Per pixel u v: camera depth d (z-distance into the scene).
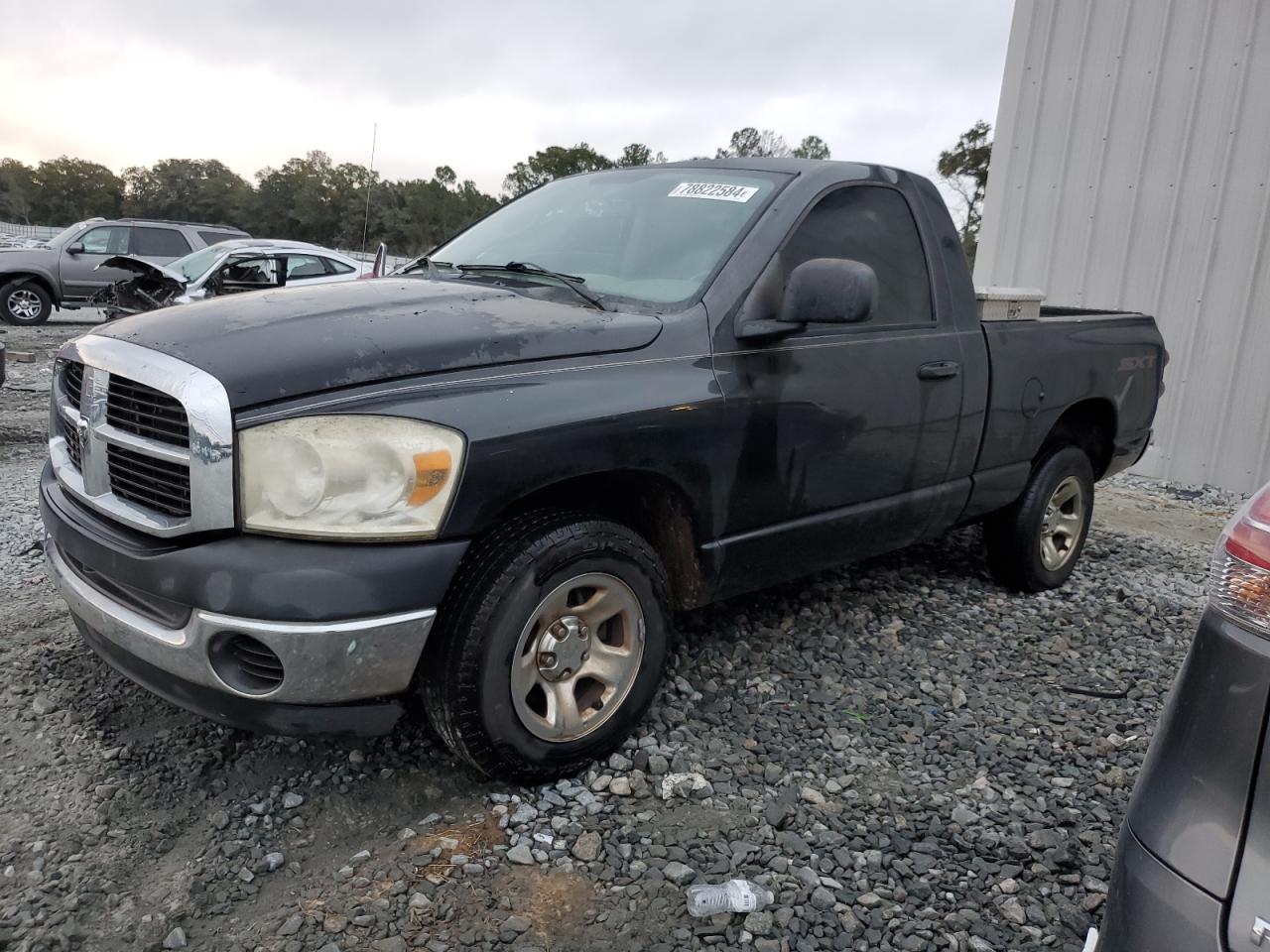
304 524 2.39
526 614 2.65
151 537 2.57
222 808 2.73
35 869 2.46
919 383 3.78
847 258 3.63
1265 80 7.51
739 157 3.96
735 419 3.13
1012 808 2.91
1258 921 1.44
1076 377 4.60
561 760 2.84
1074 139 8.66
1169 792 1.59
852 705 3.50
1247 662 1.53
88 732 3.08
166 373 2.47
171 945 2.22
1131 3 8.18
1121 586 5.09
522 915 2.35
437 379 2.58
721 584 3.31
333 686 2.42
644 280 3.34
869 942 2.32
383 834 2.65
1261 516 1.59
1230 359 7.92
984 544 4.98
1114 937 1.62
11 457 6.90
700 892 2.41
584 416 2.72
